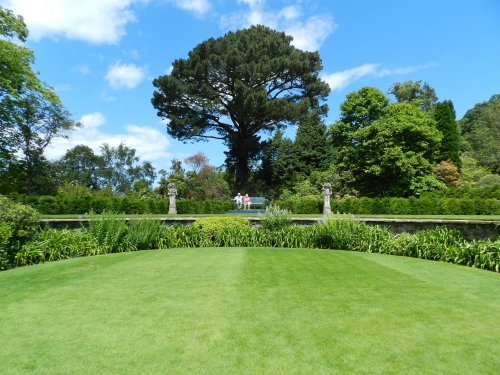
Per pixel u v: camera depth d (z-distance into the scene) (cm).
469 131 4272
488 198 1928
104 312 430
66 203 1995
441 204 1850
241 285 556
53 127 2719
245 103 2828
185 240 1165
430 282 579
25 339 353
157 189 2953
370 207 1975
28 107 2289
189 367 295
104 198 2091
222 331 369
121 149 4725
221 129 3356
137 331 370
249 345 335
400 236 986
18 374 286
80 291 528
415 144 2370
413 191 2377
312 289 532
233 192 3506
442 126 2698
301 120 3128
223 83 3089
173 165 3116
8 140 2331
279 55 3153
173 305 455
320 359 308
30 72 1981
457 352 321
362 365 297
